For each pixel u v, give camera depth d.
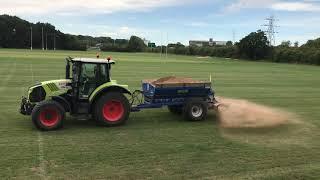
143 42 177.25
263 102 21.31
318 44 102.69
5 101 19.52
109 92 14.27
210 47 139.62
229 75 41.09
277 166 10.11
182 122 15.22
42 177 9.05
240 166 10.05
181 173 9.48
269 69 56.66
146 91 15.70
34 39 177.50
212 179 9.14
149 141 12.34
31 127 13.95
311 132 13.94
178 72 43.00
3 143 11.80
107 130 13.68
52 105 13.39
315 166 10.15
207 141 12.44
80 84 13.99
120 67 48.88
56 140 12.23
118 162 10.20
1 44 173.88
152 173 9.45
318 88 29.45
